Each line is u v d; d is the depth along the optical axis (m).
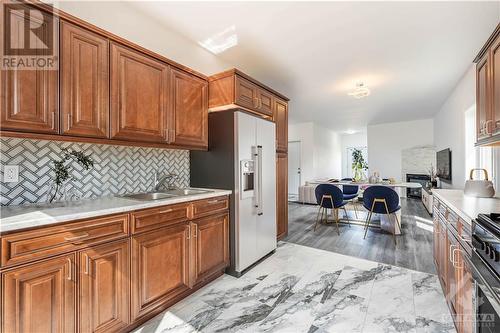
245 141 2.59
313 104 5.63
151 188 2.46
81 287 1.35
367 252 3.13
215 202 2.34
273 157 3.10
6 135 1.29
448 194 2.28
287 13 2.28
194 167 2.82
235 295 2.11
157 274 1.78
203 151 2.74
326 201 4.14
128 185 2.25
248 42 2.83
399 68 3.58
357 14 2.31
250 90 2.84
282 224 3.69
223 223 2.44
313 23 2.44
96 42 1.67
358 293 2.12
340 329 1.66
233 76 2.57
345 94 4.83
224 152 2.57
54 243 1.25
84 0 1.92
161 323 1.72
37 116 1.39
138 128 1.93
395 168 8.01
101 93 1.69
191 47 2.80
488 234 1.05
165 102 2.16
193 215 2.09
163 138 2.13
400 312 1.83
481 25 2.49
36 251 1.19
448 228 1.81
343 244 3.45
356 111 6.37
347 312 1.85
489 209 1.52
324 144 8.95
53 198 1.72
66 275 1.29
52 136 1.46
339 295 2.09
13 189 1.58
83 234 1.36
